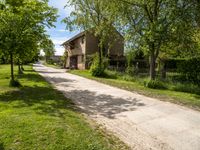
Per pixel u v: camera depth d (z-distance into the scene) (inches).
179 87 609.9
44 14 589.3
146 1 662.5
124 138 261.6
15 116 304.5
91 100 455.5
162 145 246.5
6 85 617.9
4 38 541.6
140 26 705.6
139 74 895.1
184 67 670.5
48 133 249.0
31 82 696.4
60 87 615.8
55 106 380.5
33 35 586.6
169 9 634.2
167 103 439.5
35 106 371.2
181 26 619.8
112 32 903.1
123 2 693.3
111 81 772.6
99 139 247.8
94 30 1087.0
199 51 696.4
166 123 319.9
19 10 480.1
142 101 454.0
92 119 327.9
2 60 657.6
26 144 223.5
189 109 397.4
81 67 1539.1
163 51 802.2
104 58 1054.4
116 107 402.9
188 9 618.5
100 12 992.2
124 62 1194.6
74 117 319.9
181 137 270.1
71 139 238.5
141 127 302.2
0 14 484.1
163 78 727.1
